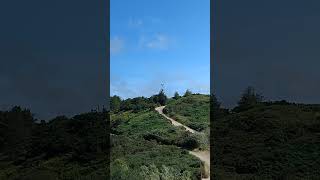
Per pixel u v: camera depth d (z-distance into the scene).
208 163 37.97
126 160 38.66
